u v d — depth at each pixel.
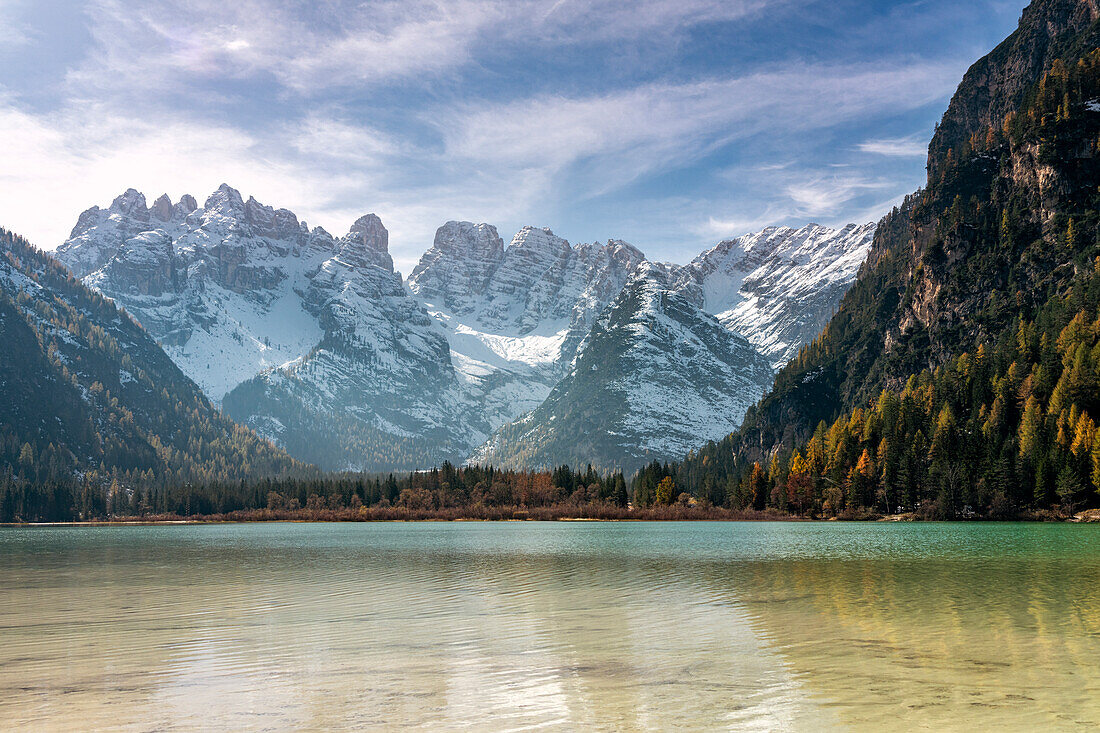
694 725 32.31
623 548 126.81
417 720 33.69
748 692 37.09
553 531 193.12
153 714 35.12
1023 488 198.62
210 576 90.50
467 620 57.53
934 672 40.62
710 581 79.56
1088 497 189.25
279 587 78.38
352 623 56.75
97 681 40.88
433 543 147.25
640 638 50.31
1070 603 63.47
